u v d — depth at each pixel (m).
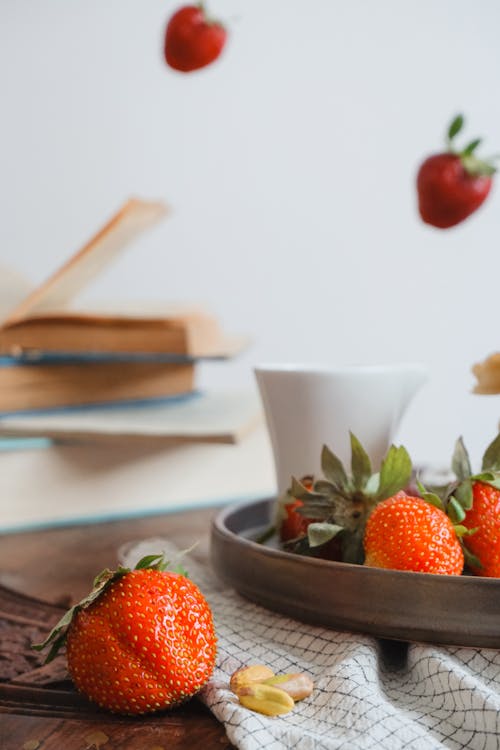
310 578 0.45
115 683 0.41
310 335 1.30
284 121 1.27
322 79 1.28
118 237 0.66
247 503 0.58
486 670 0.44
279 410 0.53
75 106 1.19
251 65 1.25
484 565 0.46
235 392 0.86
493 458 0.47
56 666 0.45
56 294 0.69
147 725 0.41
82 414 0.69
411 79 1.32
